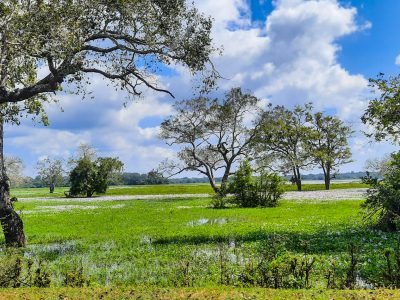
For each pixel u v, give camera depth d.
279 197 47.31
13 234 22.25
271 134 84.25
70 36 18.42
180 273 13.25
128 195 100.06
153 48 22.55
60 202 71.69
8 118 23.45
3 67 18.14
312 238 19.86
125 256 17.97
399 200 21.44
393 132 27.66
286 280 10.61
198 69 23.78
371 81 27.33
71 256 18.52
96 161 99.44
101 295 9.28
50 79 19.98
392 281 10.62
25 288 10.64
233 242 20.08
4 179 22.31
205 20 23.28
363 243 17.77
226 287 10.29
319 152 90.19
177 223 31.42
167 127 72.94
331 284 11.20
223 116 72.25
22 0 17.52
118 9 20.53
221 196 48.00
